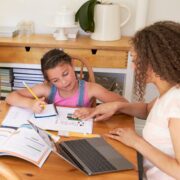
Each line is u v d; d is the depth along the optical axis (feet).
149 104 4.75
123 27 8.12
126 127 4.33
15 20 8.21
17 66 7.33
